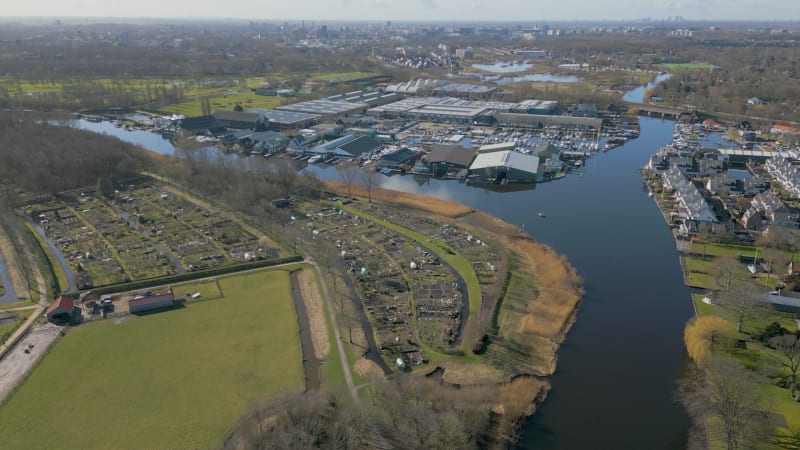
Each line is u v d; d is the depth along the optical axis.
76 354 103.12
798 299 113.31
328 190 198.62
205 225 166.12
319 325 113.31
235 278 132.88
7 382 95.38
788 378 93.38
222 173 196.38
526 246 150.62
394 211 178.25
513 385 95.44
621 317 118.06
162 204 184.12
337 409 84.56
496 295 123.56
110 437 83.00
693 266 138.88
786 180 198.12
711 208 168.00
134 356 102.50
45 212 176.38
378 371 98.31
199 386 94.06
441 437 78.25
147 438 82.75
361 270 137.12
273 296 124.12
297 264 139.88
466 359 102.81
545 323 114.38
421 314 117.38
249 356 102.38
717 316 112.62
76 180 198.62
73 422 86.06
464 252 147.38
